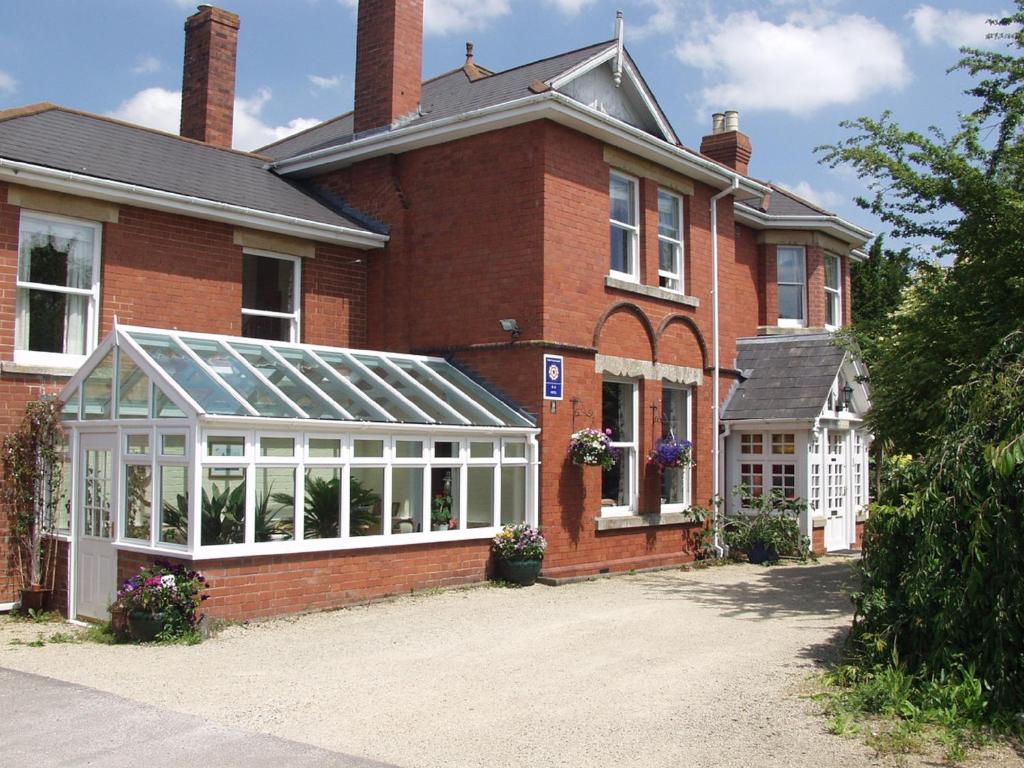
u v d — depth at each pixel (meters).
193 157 15.79
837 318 22.25
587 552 14.61
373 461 11.94
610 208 15.51
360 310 15.94
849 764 6.01
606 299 15.15
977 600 7.09
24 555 11.75
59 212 12.39
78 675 8.20
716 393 17.56
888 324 12.63
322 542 11.30
